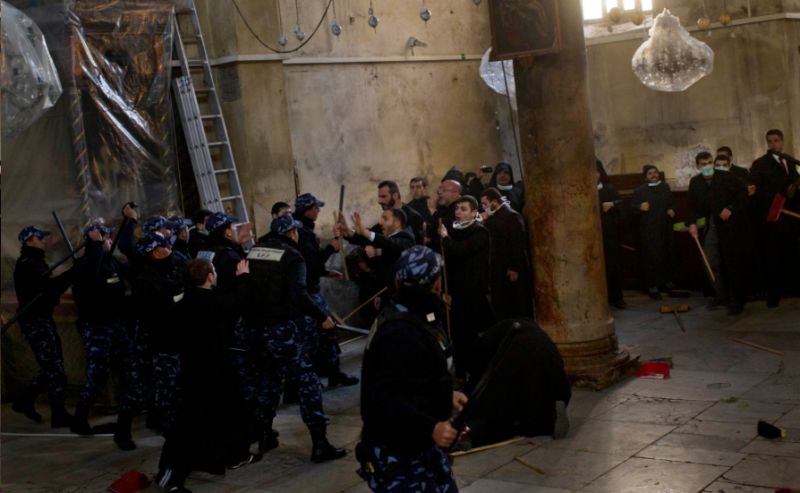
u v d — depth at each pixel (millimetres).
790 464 6102
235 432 6832
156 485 6910
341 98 12836
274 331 7051
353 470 6879
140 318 7293
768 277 11094
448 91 14578
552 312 8461
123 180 10180
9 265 10172
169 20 10547
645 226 12398
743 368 8570
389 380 4141
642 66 12844
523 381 7059
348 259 12000
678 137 14914
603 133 15523
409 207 10617
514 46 8172
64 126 9820
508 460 6668
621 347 8961
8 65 8625
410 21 13945
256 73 11266
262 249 7176
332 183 12680
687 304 11820
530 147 8445
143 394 7887
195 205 11164
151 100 10391
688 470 6164
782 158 11250
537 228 8492
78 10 9883
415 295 4254
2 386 10289
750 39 14172
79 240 9852
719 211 10922
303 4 12328
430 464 4324
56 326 9586
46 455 7973
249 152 11180
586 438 6996
